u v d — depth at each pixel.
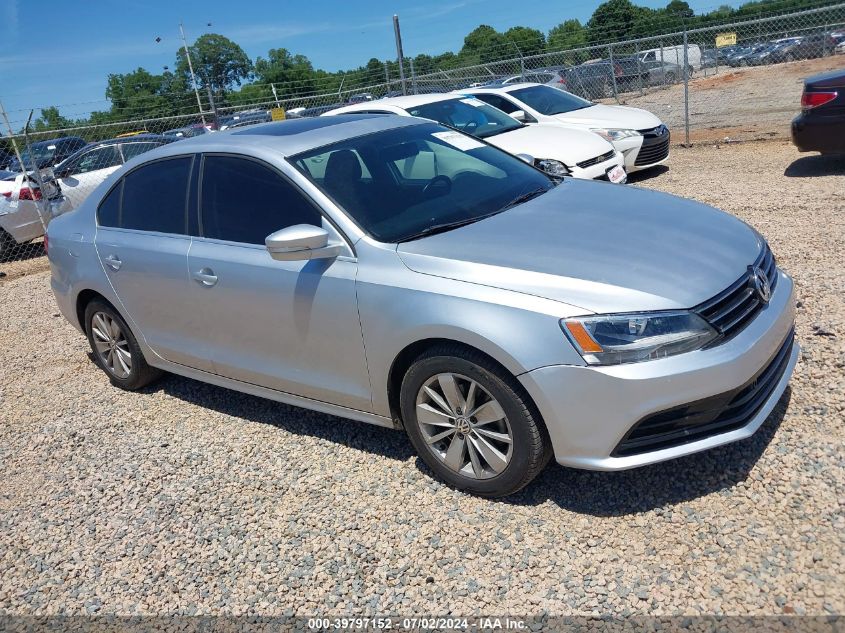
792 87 18.42
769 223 6.66
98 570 3.30
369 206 3.63
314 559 3.12
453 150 4.39
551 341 2.86
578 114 10.20
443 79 16.66
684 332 2.81
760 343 2.96
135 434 4.55
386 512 3.34
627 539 2.90
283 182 3.79
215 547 3.31
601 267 3.01
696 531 2.87
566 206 3.74
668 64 24.17
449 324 3.04
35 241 11.41
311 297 3.55
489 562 2.92
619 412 2.80
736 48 26.52
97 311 5.03
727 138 11.72
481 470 3.24
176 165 4.40
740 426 2.98
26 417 5.09
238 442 4.23
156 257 4.33
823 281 5.05
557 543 2.95
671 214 3.60
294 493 3.62
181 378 5.32
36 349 6.58
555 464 3.47
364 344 3.41
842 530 2.73
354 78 18.45
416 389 3.32
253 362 4.03
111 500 3.85
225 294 3.96
